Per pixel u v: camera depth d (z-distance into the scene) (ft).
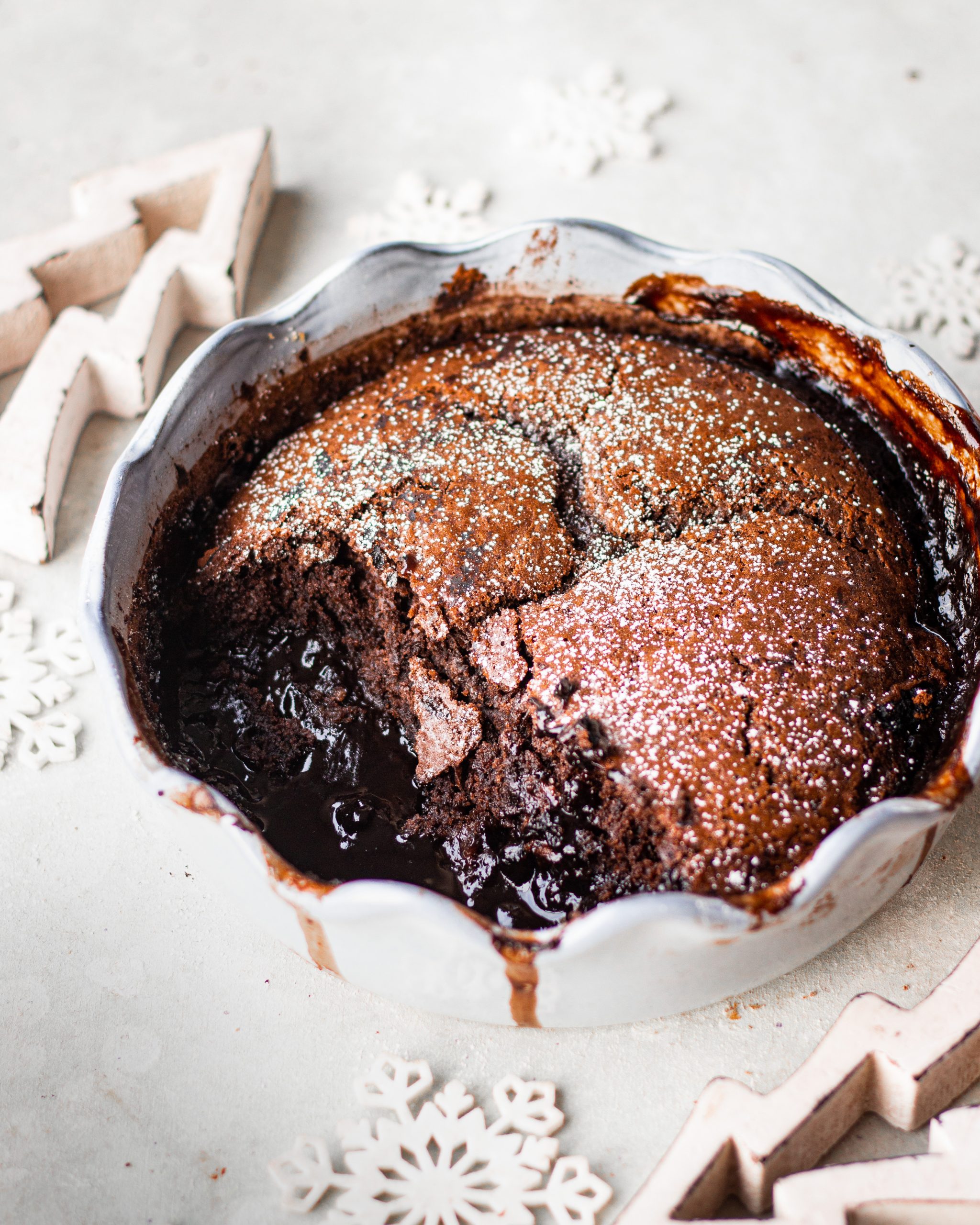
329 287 2.53
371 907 2.11
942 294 2.89
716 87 3.17
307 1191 2.25
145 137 3.12
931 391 2.45
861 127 3.12
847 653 2.35
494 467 2.45
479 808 2.39
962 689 2.37
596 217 3.00
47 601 2.63
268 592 2.50
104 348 2.75
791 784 2.29
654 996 2.26
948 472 2.47
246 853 2.21
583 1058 2.32
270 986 2.37
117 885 2.43
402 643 2.45
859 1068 2.26
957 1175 2.22
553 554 2.41
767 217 3.00
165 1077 2.32
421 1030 2.34
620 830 2.31
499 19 3.28
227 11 3.31
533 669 2.36
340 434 2.51
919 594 2.44
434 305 2.59
